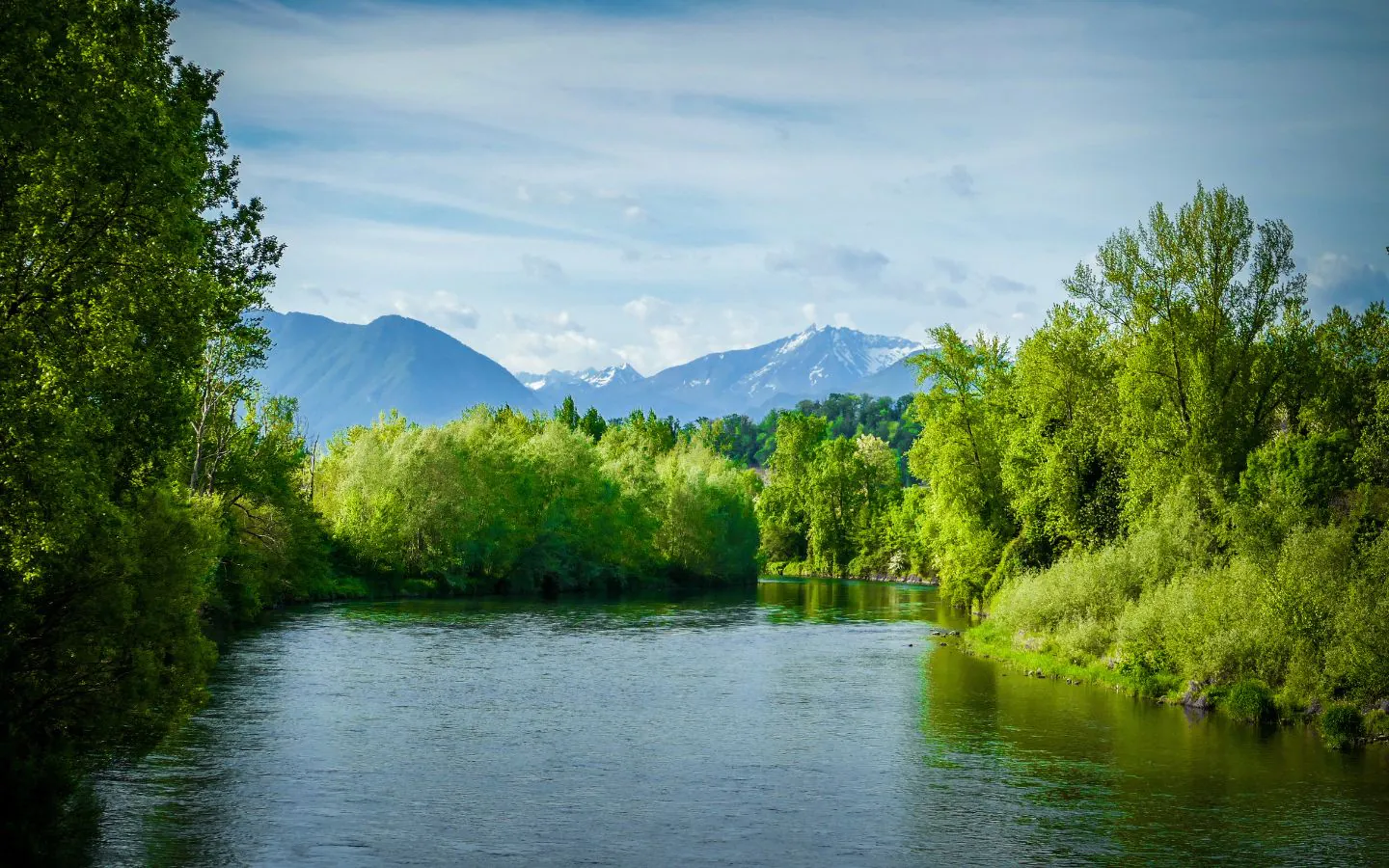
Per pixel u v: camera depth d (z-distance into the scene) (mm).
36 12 17719
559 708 39156
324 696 40406
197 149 25953
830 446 171125
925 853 22797
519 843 23125
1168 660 44375
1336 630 36875
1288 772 30016
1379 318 56312
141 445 26375
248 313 32062
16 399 18984
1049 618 54094
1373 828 24609
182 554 26531
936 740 34219
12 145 18203
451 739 33469
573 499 115688
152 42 23047
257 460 70312
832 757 31703
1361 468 43812
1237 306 52625
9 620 22625
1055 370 64750
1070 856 22594
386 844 22828
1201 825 24891
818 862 22125
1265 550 43750
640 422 188750
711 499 136750
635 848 22922
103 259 21000
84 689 24109
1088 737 34812
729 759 31344
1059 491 61125
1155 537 49875
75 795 22719
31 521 19672
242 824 24000
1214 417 52062
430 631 64375
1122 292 54625
